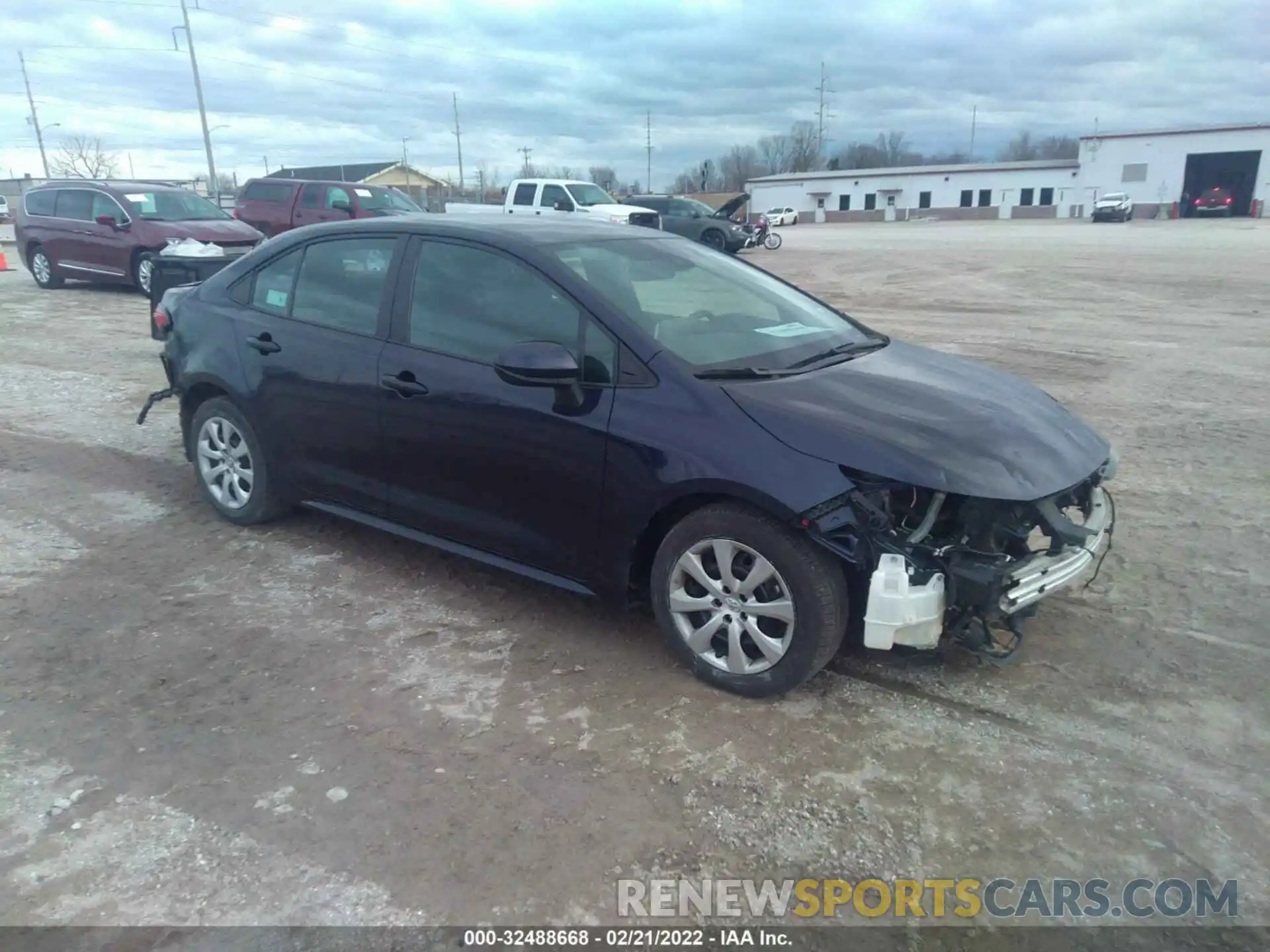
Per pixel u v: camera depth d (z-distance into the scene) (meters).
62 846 2.82
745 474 3.37
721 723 3.45
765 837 2.88
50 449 6.88
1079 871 2.76
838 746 3.32
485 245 4.21
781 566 3.38
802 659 3.42
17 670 3.81
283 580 4.66
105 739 3.35
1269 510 5.59
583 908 2.61
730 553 3.53
